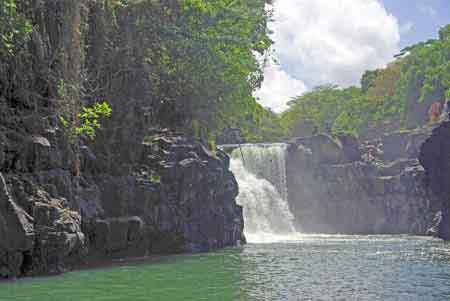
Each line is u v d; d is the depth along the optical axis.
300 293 18.06
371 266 26.09
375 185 63.44
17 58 21.81
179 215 32.38
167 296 17.09
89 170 28.03
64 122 23.83
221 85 39.75
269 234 56.97
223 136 70.62
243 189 57.25
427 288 19.38
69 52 25.06
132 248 28.95
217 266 25.50
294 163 65.38
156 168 31.66
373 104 94.69
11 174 20.53
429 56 83.62
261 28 44.75
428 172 49.44
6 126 21.19
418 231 58.88
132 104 31.89
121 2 32.75
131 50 32.34
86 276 21.14
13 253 19.55
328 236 55.12
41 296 16.62
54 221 20.95
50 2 24.27
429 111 79.50
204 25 39.19
